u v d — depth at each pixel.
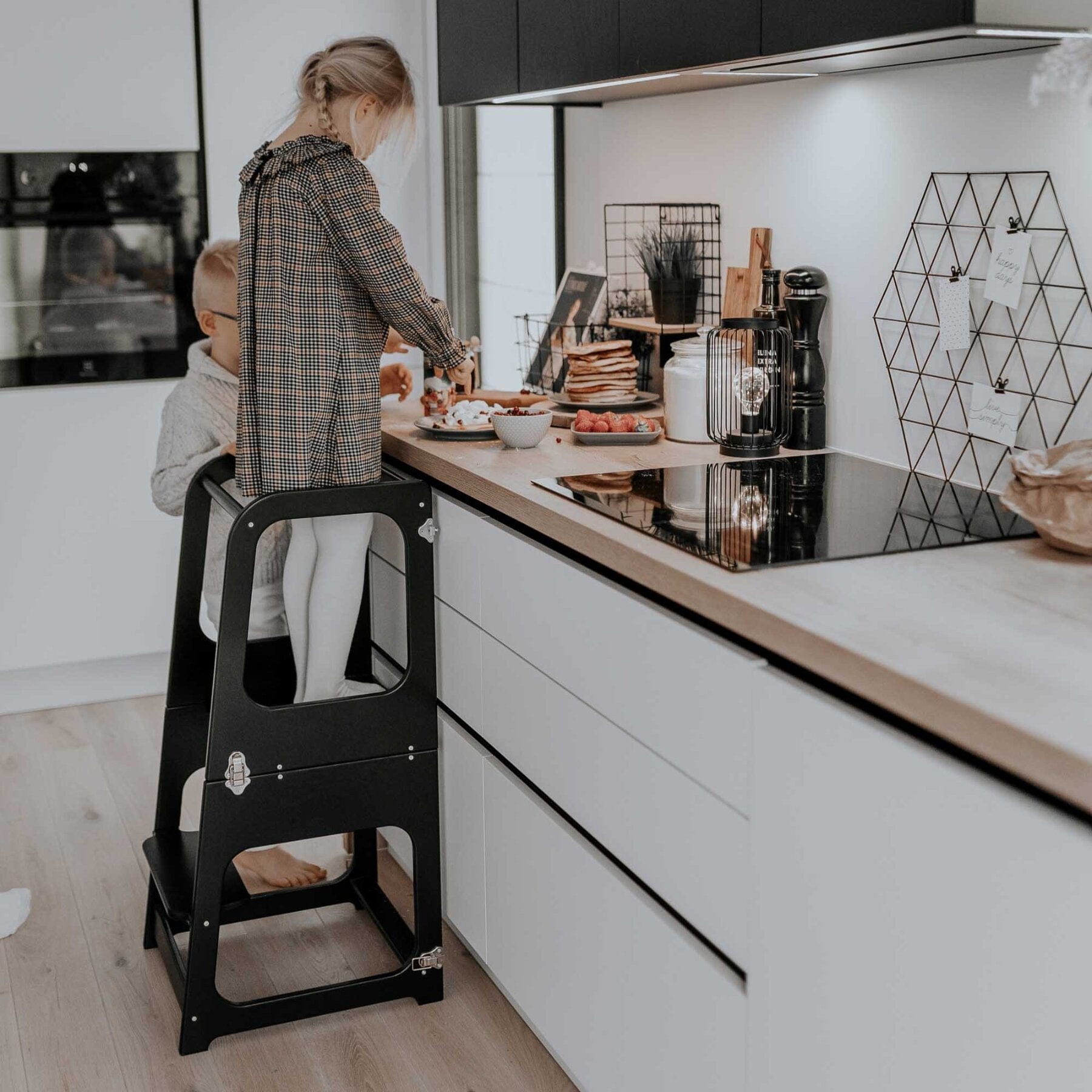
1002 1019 1.14
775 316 2.38
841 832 1.32
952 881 1.18
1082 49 1.53
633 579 1.69
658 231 2.96
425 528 2.29
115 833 3.05
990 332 2.06
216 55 3.56
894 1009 1.28
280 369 2.22
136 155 3.52
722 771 1.54
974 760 1.21
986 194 2.03
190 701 2.58
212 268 3.04
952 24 1.53
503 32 2.72
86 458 3.63
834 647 1.29
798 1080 1.45
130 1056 2.24
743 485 2.08
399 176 3.87
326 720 2.24
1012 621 1.36
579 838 1.96
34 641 3.68
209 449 3.04
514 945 2.22
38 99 3.40
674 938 1.68
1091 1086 1.06
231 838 2.21
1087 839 1.04
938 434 2.20
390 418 2.82
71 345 3.55
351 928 2.69
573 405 2.75
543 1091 2.14
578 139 3.40
